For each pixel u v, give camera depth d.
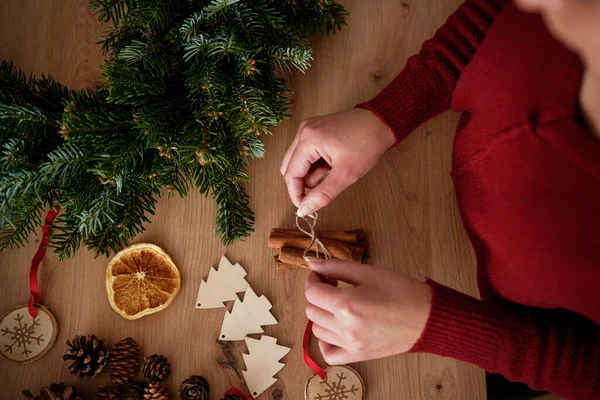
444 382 0.55
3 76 0.51
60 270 0.57
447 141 0.59
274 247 0.56
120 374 0.54
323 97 0.60
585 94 0.34
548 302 0.41
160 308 0.56
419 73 0.50
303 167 0.51
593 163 0.35
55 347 0.56
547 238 0.38
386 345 0.43
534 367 0.41
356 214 0.58
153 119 0.47
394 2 0.62
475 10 0.47
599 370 0.40
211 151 0.48
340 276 0.44
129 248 0.57
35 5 0.61
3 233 0.54
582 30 0.24
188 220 0.58
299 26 0.56
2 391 0.55
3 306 0.57
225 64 0.52
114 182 0.47
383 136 0.50
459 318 0.41
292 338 0.57
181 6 0.51
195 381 0.54
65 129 0.45
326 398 0.55
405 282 0.43
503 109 0.38
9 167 0.46
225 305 0.57
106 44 0.53
